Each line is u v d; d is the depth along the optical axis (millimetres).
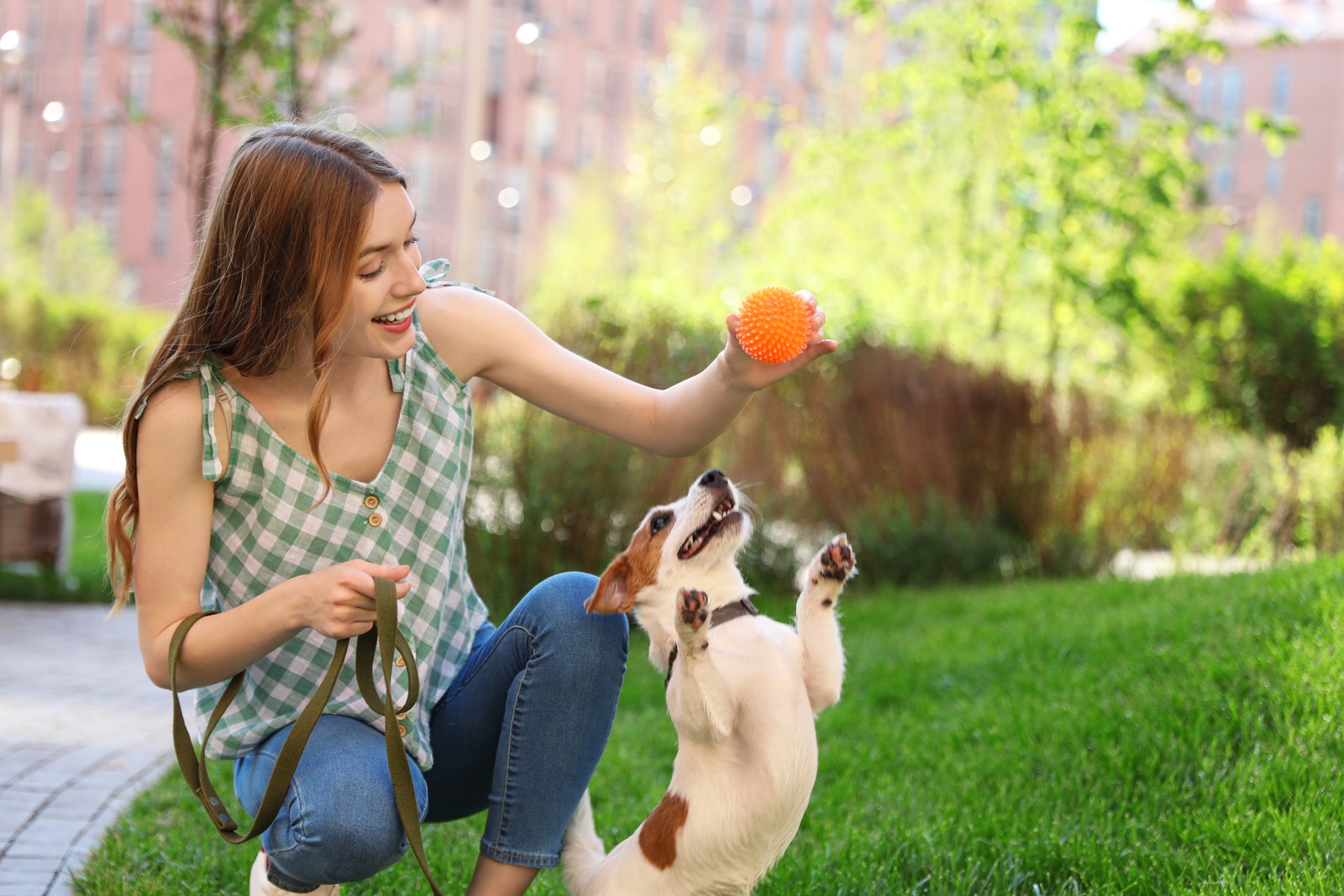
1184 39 12430
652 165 27922
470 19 11914
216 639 1978
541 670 2314
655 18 44750
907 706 4828
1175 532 9500
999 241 13680
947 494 8750
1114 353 13789
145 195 40094
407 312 2090
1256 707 3568
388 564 2213
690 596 2045
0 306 20453
